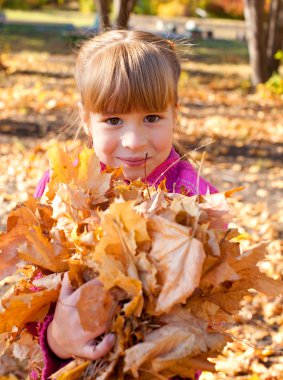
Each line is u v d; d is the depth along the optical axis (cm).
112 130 181
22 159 712
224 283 143
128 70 178
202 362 139
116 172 167
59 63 1574
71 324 139
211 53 2084
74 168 165
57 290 148
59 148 165
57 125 884
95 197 159
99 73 181
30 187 618
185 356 131
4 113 941
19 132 838
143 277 133
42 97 1020
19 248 150
